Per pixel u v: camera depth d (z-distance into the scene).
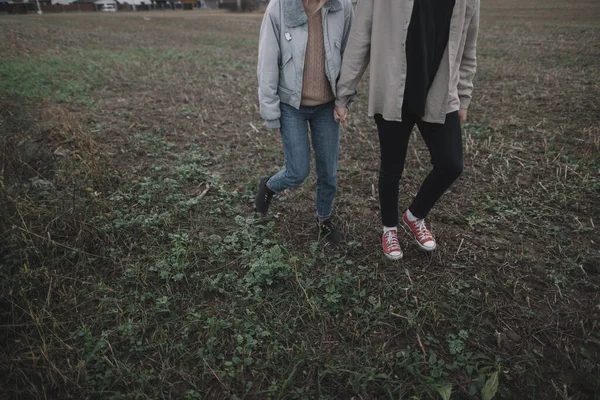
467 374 1.94
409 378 1.93
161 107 6.30
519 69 8.61
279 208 3.35
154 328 2.20
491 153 4.33
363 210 3.36
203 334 2.14
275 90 2.43
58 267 2.55
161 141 4.68
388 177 2.50
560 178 3.71
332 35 2.36
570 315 2.25
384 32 2.19
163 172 3.92
